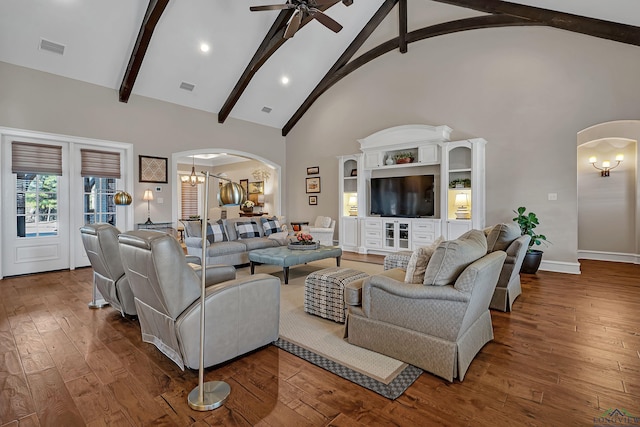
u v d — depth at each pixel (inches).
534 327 106.8
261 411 65.0
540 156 192.5
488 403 66.7
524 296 141.4
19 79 183.6
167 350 83.7
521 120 198.1
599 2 153.9
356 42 262.2
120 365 83.8
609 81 172.7
